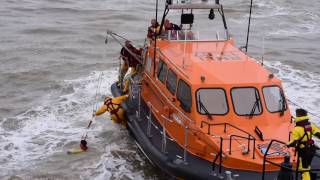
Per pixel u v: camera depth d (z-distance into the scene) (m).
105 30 32.31
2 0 39.44
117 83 20.25
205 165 12.73
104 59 26.59
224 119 13.30
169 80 15.06
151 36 17.39
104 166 15.98
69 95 21.70
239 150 12.45
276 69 25.58
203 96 13.46
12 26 32.69
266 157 12.05
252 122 13.33
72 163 16.19
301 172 11.35
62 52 27.73
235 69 14.20
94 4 39.84
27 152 16.94
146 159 16.20
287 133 13.08
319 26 36.00
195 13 37.28
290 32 34.09
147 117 16.36
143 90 17.64
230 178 11.75
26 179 15.23
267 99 13.66
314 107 20.45
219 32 16.62
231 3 41.94
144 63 17.73
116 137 17.91
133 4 40.19
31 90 22.33
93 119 19.36
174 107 14.27
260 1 43.12
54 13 36.59
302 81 23.77
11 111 20.14
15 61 26.02
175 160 13.27
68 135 18.12
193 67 14.25
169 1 16.53
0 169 15.82
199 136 13.18
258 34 33.22
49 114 19.86
